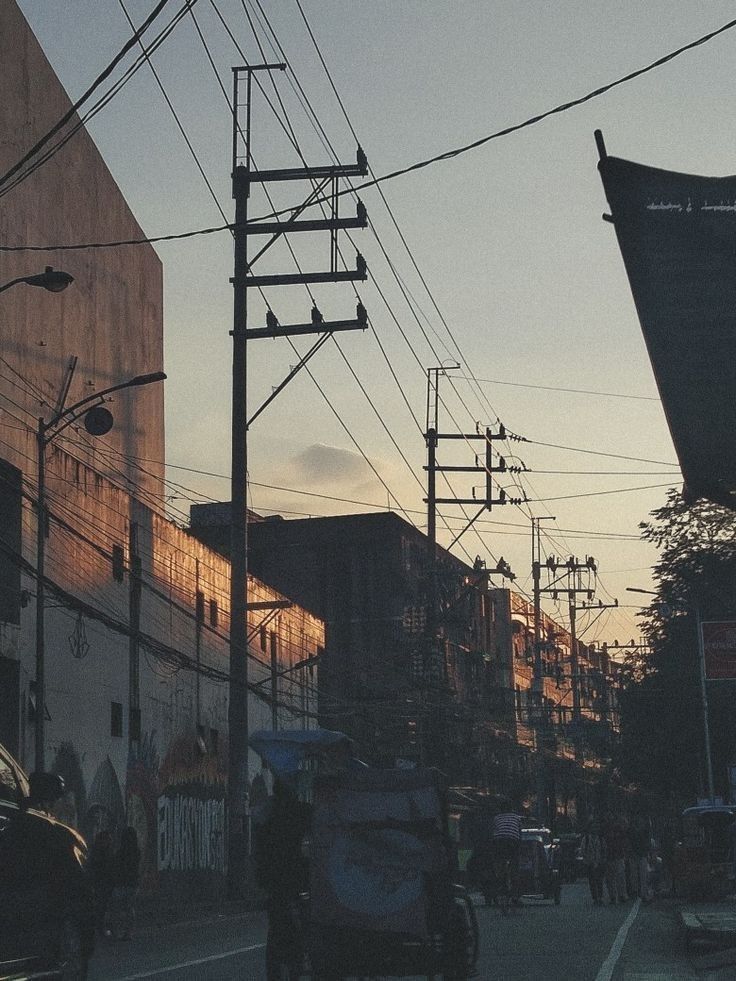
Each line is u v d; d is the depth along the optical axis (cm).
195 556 4772
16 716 3250
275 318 3369
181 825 4484
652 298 1184
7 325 3950
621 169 1196
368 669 7388
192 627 4694
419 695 6781
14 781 1179
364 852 1350
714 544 5241
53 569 3541
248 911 3312
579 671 12056
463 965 1354
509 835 2988
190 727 4634
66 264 4462
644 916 2764
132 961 1945
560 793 10438
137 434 5081
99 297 4772
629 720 6050
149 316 5322
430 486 5322
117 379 4900
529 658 10688
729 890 3406
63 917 1234
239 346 3450
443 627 7662
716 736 5853
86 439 4481
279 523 8100
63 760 3541
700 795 6016
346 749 2094
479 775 7725
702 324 1177
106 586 3928
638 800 7425
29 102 4169
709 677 4750
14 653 3262
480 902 3572
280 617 5728
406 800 1360
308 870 1394
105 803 3825
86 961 1291
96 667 3822
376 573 7925
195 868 4600
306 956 1396
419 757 6462
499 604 10506
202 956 1997
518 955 1870
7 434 3681
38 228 4228
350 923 1335
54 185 4384
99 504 3903
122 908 2566
